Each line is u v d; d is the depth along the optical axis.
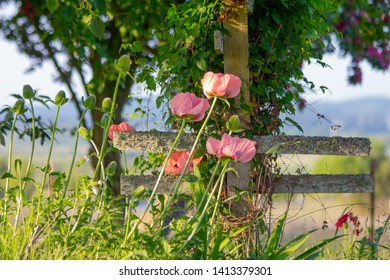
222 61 3.51
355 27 6.27
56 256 2.49
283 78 3.62
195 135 3.42
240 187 3.39
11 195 2.74
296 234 3.72
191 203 3.42
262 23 3.51
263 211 3.35
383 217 3.52
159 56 3.73
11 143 2.79
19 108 2.79
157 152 3.50
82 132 2.81
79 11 3.92
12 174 2.71
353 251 3.42
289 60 3.66
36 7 5.70
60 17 5.13
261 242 3.34
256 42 3.55
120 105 5.84
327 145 3.46
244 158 2.65
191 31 3.39
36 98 2.80
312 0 3.72
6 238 2.62
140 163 3.56
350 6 6.19
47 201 2.75
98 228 2.53
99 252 2.58
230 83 2.71
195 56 3.46
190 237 2.57
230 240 3.12
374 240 3.50
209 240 2.96
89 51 5.84
